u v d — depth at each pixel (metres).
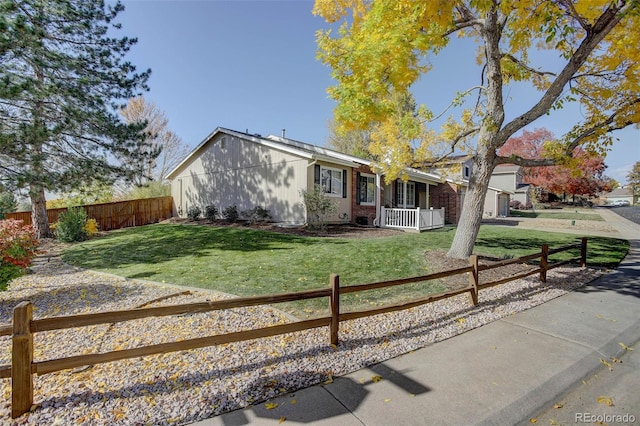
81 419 2.26
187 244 10.02
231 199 16.28
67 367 2.40
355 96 5.93
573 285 6.10
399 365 3.09
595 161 33.66
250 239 10.52
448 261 7.23
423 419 2.32
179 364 2.99
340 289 3.48
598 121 7.11
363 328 3.90
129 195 20.72
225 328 3.80
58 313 4.44
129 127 11.52
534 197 38.19
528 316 4.49
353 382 2.79
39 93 8.64
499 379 2.87
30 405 2.34
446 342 3.62
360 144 28.56
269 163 14.56
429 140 8.68
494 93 6.66
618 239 12.68
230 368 2.95
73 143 11.06
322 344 3.46
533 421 2.37
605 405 2.58
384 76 5.86
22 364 2.30
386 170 9.35
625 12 4.48
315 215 13.00
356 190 15.87
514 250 9.90
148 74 12.44
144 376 2.79
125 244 10.65
